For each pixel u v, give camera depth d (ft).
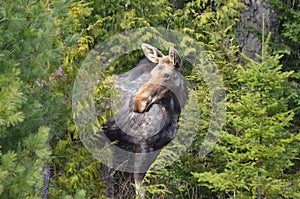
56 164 42.68
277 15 66.90
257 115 40.09
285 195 40.60
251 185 40.19
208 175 41.16
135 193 50.83
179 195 51.01
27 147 27.43
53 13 33.24
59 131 35.29
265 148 39.81
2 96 26.08
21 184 26.17
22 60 30.68
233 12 65.51
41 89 34.88
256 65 44.42
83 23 52.26
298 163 55.93
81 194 31.53
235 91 51.57
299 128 59.31
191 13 68.18
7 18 29.60
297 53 67.62
